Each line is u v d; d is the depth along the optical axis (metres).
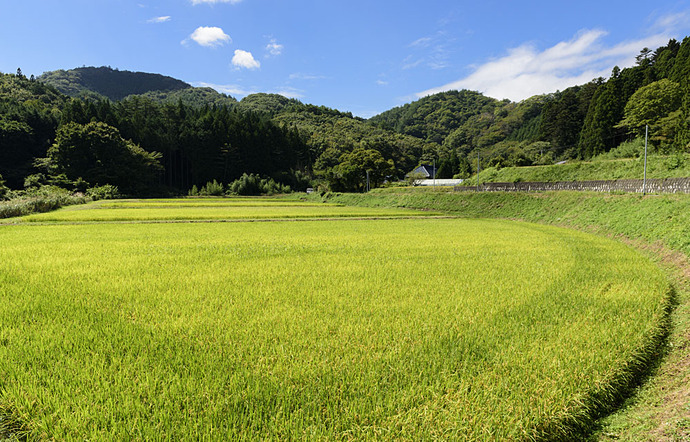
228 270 9.99
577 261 11.55
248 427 3.45
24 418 3.61
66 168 68.62
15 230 20.06
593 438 3.82
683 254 11.67
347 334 5.54
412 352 5.01
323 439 3.37
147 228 22.11
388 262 11.31
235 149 95.88
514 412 3.82
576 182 33.12
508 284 8.63
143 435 3.36
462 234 19.59
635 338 5.50
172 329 5.69
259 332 5.57
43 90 110.88
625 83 57.66
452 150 135.12
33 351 4.82
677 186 22.78
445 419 3.64
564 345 5.24
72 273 9.38
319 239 17.03
